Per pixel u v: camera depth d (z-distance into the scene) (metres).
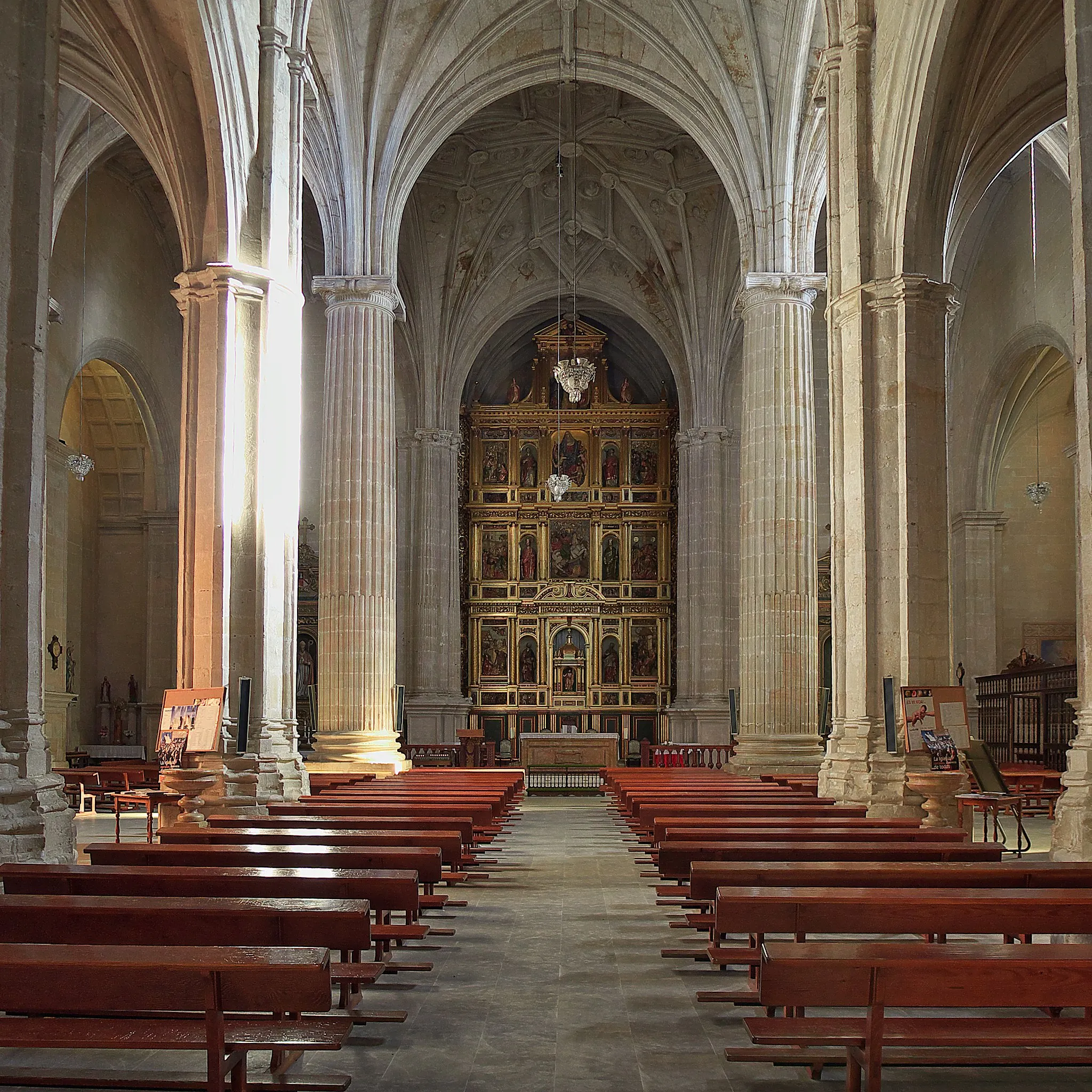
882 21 16.67
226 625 15.55
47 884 7.30
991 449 32.62
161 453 33.41
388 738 24.75
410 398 37.94
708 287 36.97
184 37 15.22
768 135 25.73
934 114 15.77
